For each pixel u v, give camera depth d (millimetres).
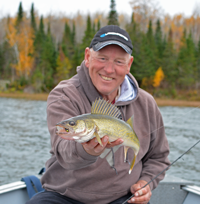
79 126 1433
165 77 37625
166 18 56125
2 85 42594
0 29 57219
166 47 41000
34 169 7254
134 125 2287
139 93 2414
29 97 37500
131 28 40188
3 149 9484
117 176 2092
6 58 48812
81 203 2119
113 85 2084
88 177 2039
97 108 1598
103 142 1513
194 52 41594
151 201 2607
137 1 53844
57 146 1814
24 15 57938
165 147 2336
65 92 2070
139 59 36125
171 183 2592
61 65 43594
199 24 54969
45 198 2070
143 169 2361
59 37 63188
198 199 2551
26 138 11688
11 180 6320
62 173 2105
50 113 1984
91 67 2070
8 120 17234
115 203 2131
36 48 48844
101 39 1985
